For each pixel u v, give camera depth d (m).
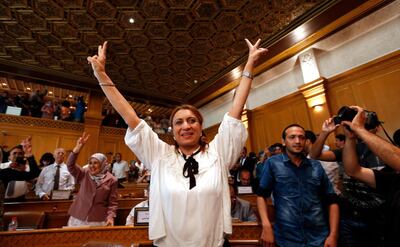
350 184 1.77
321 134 1.62
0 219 1.88
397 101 3.95
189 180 0.95
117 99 1.10
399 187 1.07
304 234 1.54
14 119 6.50
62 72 6.51
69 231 1.73
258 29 4.98
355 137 1.28
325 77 5.04
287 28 4.77
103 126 7.77
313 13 4.32
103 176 2.46
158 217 0.93
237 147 1.05
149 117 9.42
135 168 6.67
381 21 4.20
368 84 4.36
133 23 4.83
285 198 1.67
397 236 0.98
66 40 5.27
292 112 5.67
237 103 1.09
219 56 5.99
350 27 4.58
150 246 1.63
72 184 3.82
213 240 0.88
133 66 6.38
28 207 2.70
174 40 5.38
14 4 4.28
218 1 4.33
